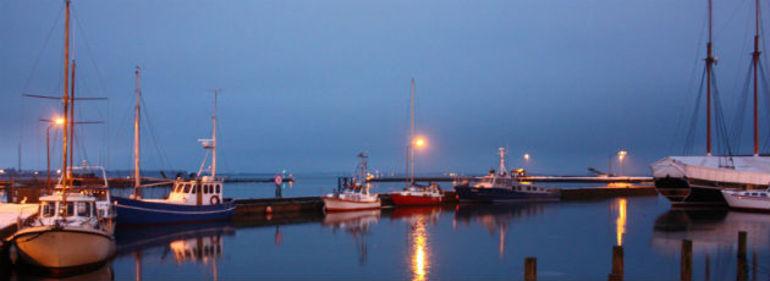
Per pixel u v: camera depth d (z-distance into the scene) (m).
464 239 35.22
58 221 22.23
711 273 24.58
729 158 60.69
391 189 113.00
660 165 59.19
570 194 80.06
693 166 57.50
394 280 23.45
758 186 56.00
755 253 29.66
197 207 41.22
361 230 39.72
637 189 92.62
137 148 42.72
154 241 33.22
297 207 53.16
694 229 40.69
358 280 23.39
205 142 46.12
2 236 23.16
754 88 63.16
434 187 66.56
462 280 23.44
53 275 22.14
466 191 67.88
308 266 26.41
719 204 58.19
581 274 24.73
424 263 27.12
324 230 39.56
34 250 21.45
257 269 25.59
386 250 30.80
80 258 22.27
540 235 37.38
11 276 22.30
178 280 23.36
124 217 37.09
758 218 48.22
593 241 34.56
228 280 23.39
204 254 29.31
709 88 66.31
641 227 42.19
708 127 66.31
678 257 28.73
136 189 42.00
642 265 26.62
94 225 23.88
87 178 51.75
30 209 36.47
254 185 138.25
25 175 97.81
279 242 33.59
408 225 43.09
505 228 41.38
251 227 40.91
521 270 25.42
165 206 39.19
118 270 25.11
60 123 43.44
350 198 54.34
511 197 70.69
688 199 58.19
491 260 27.84
